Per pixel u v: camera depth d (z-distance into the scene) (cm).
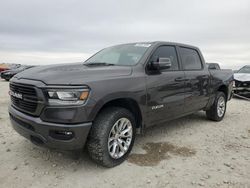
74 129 301
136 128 403
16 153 392
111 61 446
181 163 369
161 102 421
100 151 328
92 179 318
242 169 354
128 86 360
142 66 401
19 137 464
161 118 437
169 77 438
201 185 308
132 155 394
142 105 384
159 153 406
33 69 377
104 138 328
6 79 2098
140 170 344
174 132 525
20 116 335
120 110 351
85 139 314
